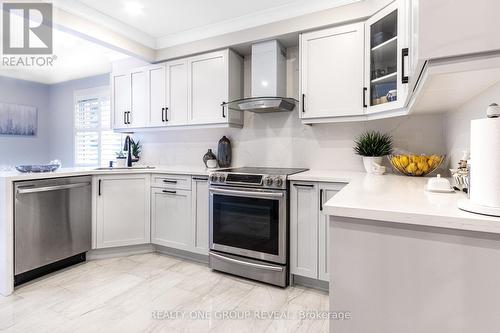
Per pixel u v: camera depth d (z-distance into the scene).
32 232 2.23
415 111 1.95
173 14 2.58
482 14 0.74
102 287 2.17
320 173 2.32
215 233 2.46
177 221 2.76
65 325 1.68
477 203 0.81
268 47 2.62
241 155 3.09
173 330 1.65
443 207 0.89
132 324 1.70
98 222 2.72
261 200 2.23
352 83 2.23
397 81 1.89
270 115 2.93
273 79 2.62
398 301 0.86
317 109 2.37
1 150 4.46
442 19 0.78
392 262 0.87
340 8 2.24
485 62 0.77
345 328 0.93
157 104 3.20
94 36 2.55
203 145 3.35
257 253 2.26
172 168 3.03
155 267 2.57
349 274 0.93
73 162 4.72
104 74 4.37
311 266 2.12
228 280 2.31
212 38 2.84
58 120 4.92
